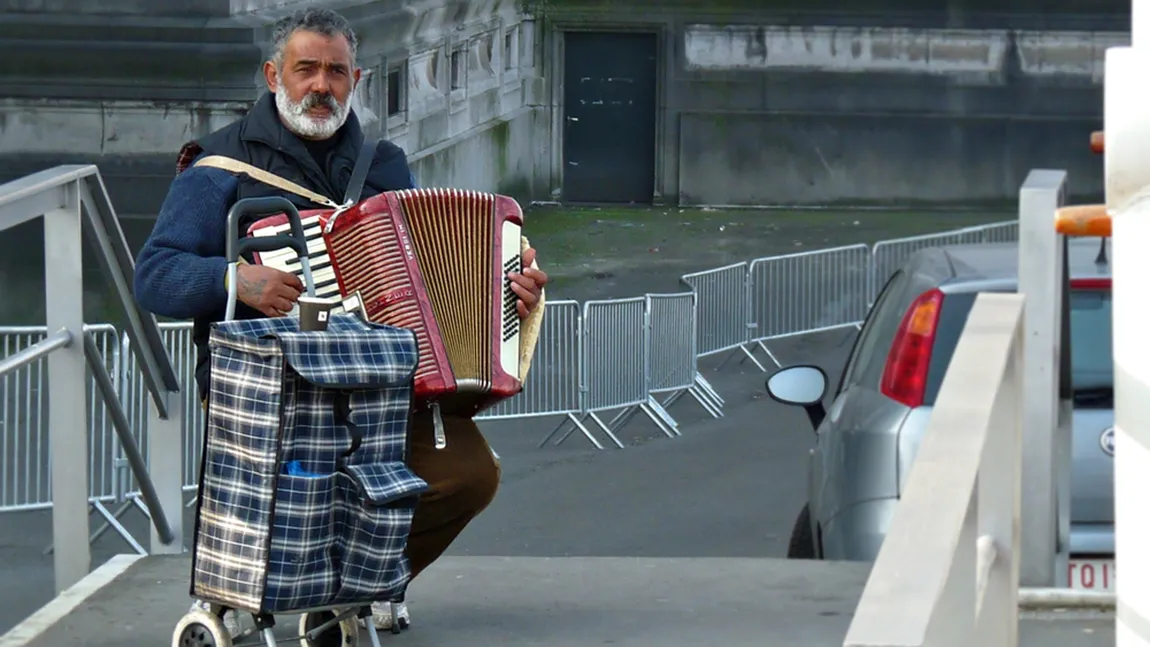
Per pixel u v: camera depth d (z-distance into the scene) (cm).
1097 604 631
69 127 2202
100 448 1179
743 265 2023
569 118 3428
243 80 2177
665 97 3391
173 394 812
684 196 3412
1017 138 3347
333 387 495
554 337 1681
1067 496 671
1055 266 616
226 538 503
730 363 2077
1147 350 301
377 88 2506
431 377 542
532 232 3077
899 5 3322
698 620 644
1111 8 3300
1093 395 736
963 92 3344
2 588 923
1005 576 447
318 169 559
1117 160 300
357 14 2395
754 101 3378
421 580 706
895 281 908
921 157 3369
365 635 611
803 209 3394
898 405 752
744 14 3344
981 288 768
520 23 3372
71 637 614
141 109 2194
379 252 543
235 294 517
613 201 3441
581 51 3409
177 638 526
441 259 551
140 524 1280
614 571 727
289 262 539
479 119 3094
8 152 2203
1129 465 306
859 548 747
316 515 502
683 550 1319
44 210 646
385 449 517
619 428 1759
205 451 505
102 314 2081
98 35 2162
